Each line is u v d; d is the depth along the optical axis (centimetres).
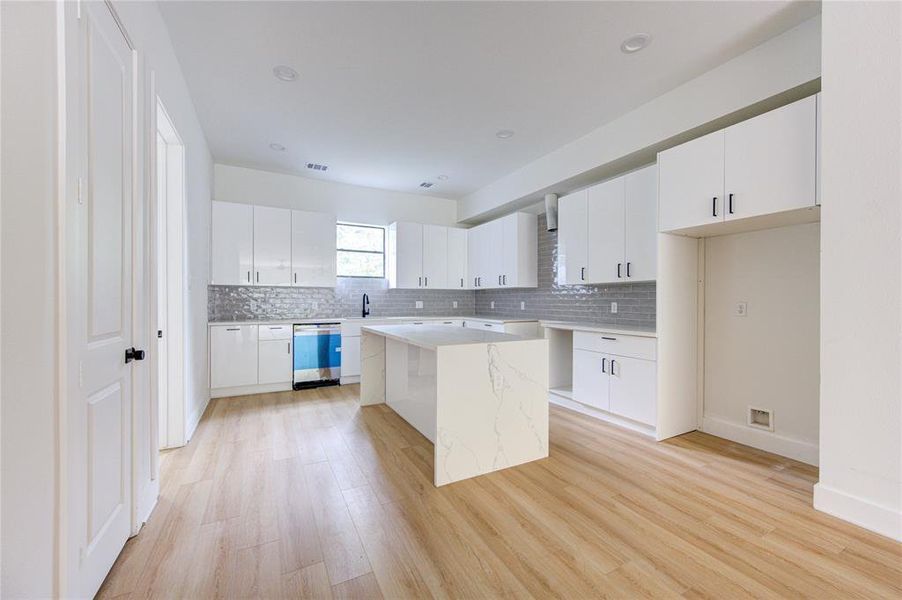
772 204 212
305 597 128
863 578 138
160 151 254
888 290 162
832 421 178
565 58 240
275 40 223
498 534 164
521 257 479
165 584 133
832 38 176
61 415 100
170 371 259
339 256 522
